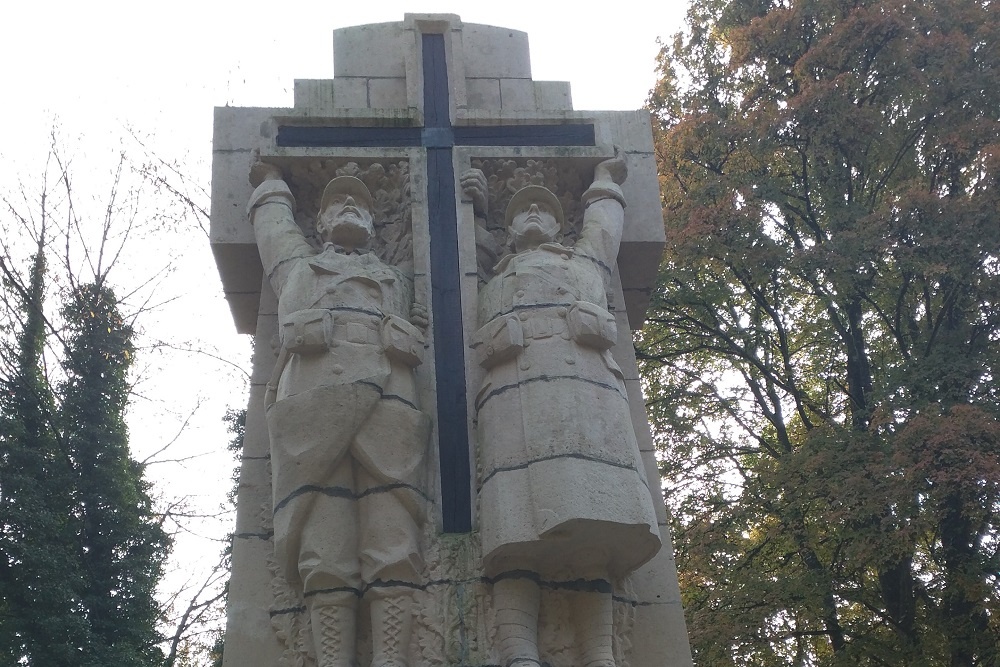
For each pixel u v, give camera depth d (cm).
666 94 1631
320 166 576
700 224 1304
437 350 518
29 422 1517
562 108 631
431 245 552
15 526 1367
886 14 1342
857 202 1381
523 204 552
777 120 1367
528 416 462
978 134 1299
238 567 476
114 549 1462
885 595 1195
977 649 1099
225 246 564
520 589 443
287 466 457
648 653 471
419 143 586
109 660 1327
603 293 517
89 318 1600
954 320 1313
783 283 1420
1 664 1287
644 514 442
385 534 450
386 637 434
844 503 1095
